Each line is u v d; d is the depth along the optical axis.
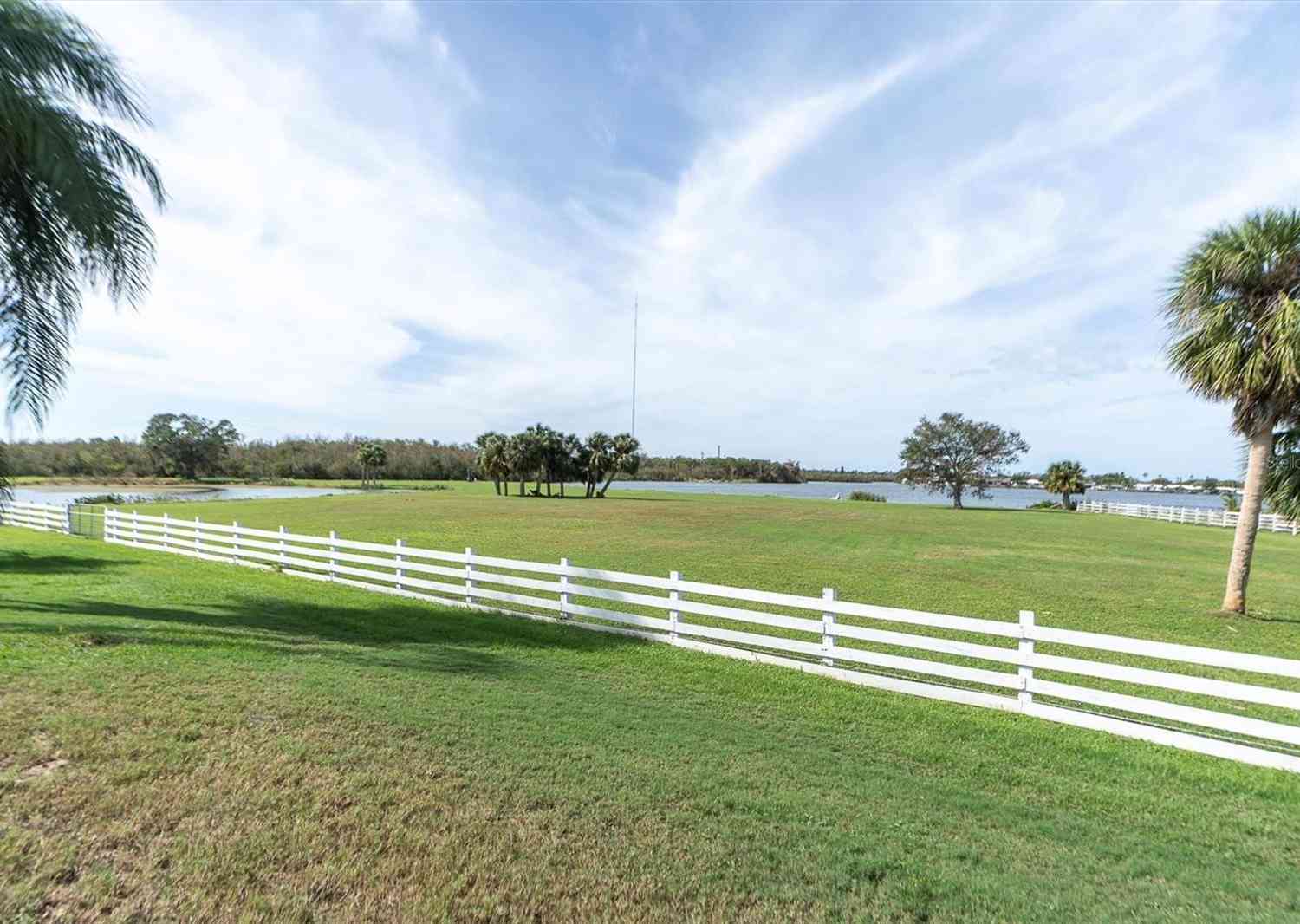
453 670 6.93
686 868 3.37
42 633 7.01
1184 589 14.69
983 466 59.56
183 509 40.03
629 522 32.28
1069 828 4.11
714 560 18.53
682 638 9.07
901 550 22.05
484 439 68.00
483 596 10.96
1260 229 10.98
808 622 7.73
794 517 37.12
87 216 6.69
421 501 51.09
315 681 5.99
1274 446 13.16
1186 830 4.16
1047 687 6.28
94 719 4.62
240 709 5.07
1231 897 3.38
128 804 3.55
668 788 4.30
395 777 4.13
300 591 11.53
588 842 3.56
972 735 5.77
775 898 3.16
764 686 7.06
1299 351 10.59
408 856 3.30
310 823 3.51
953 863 3.59
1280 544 26.91
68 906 2.75
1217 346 11.63
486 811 3.80
